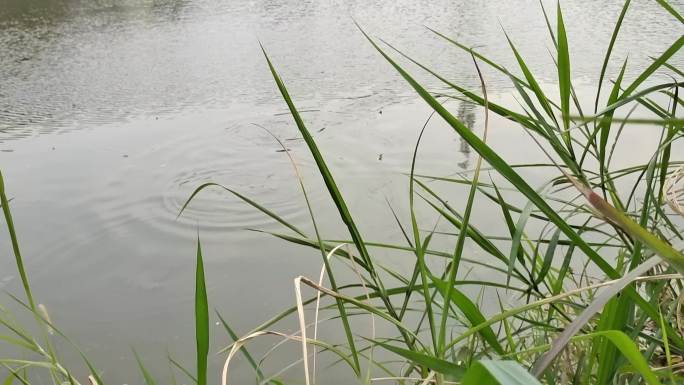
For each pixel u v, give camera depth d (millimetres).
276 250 2980
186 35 6902
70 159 4152
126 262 2959
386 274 2553
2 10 8328
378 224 3160
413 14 7508
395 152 4098
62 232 3250
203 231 3234
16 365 2195
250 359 1044
